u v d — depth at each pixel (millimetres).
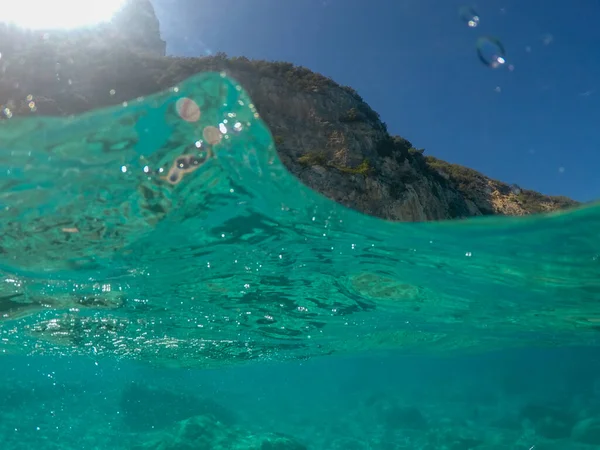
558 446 12523
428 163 28719
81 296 10234
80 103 22484
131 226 7328
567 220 7031
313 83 29672
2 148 5746
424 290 10453
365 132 26844
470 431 15648
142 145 5867
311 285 10031
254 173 6367
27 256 8172
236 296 10617
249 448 10258
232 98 5715
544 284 9898
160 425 14797
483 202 27312
